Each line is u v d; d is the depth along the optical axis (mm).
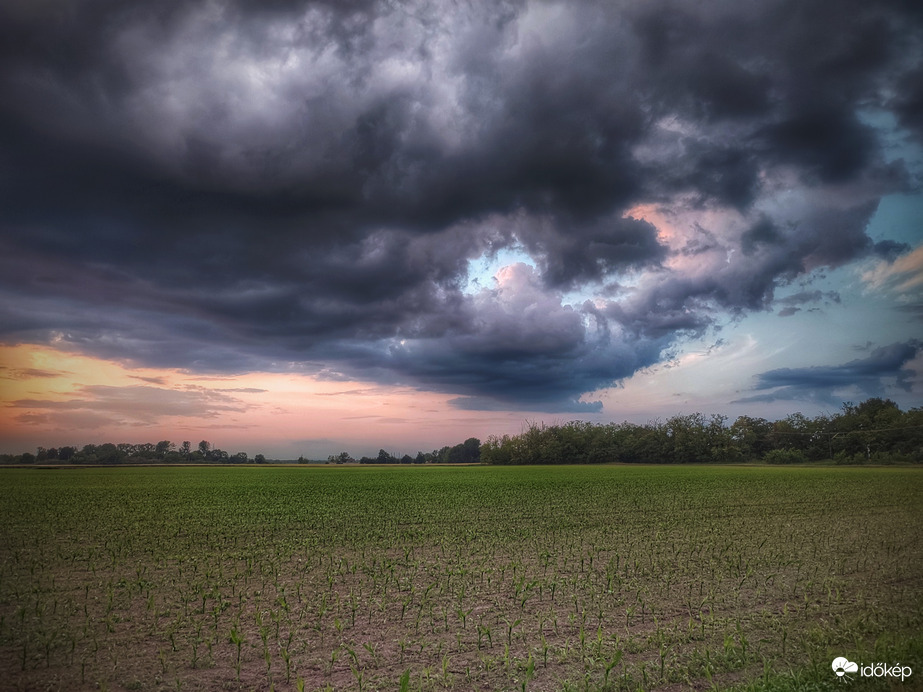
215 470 135250
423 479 83625
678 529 27547
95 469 140125
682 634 11562
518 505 40219
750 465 144875
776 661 10156
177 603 14117
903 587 15609
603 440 181000
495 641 11273
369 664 10102
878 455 141750
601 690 8867
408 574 17312
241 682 9336
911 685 8734
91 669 9859
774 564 18656
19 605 13914
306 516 33156
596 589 15445
